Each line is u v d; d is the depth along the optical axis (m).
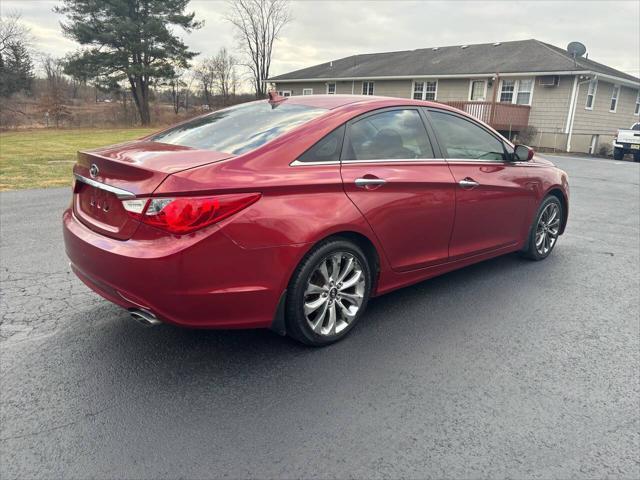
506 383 2.74
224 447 2.16
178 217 2.38
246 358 2.93
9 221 6.10
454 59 25.89
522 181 4.39
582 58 24.58
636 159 18.84
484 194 3.94
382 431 2.30
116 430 2.26
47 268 4.39
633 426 2.39
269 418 2.37
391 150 3.35
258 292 2.63
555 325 3.50
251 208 2.55
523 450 2.20
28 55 41.78
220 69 45.25
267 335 3.23
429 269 3.69
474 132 4.05
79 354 2.92
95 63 31.53
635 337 3.34
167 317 2.49
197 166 2.53
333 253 2.95
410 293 4.05
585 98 21.20
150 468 2.03
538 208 4.72
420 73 25.20
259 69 45.16
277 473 2.02
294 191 2.73
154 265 2.38
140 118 33.91
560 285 4.31
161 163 2.57
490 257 4.31
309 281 2.87
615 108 23.41
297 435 2.26
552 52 22.80
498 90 22.91
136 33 31.25
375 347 3.10
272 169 2.71
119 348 3.00
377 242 3.18
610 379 2.81
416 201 3.37
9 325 3.26
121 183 2.56
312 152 2.91
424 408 2.48
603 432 2.34
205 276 2.45
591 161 17.27
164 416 2.37
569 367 2.93
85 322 3.34
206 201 2.42
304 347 3.07
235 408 2.44
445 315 3.62
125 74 31.75
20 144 17.95
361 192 3.04
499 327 3.44
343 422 2.36
